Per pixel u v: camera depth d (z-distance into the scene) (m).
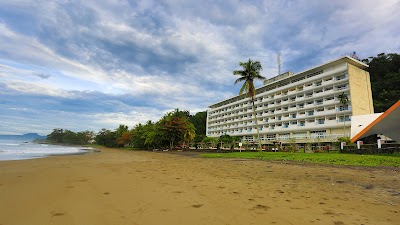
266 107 68.88
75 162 17.38
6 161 17.23
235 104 83.56
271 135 66.19
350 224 4.13
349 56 49.78
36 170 11.38
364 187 7.62
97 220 4.09
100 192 6.29
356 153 24.52
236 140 58.66
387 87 57.03
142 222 4.04
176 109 64.12
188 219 4.24
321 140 49.78
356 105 48.38
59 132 144.38
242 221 4.19
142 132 69.94
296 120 59.53
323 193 6.66
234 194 6.37
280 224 4.06
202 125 106.88
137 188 6.92
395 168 12.66
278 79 68.44
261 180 8.94
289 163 16.55
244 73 36.56
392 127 25.09
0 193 6.04
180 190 6.75
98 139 104.50
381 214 4.75
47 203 5.12
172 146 60.84
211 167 13.98
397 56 59.97
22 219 4.10
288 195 6.36
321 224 4.11
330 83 51.88
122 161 19.34
